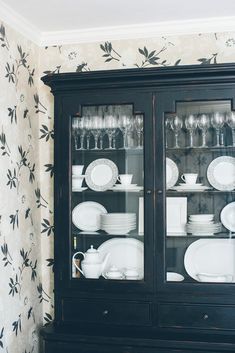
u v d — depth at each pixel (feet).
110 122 8.41
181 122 8.13
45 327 8.44
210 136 8.06
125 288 8.20
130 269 8.32
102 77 8.13
